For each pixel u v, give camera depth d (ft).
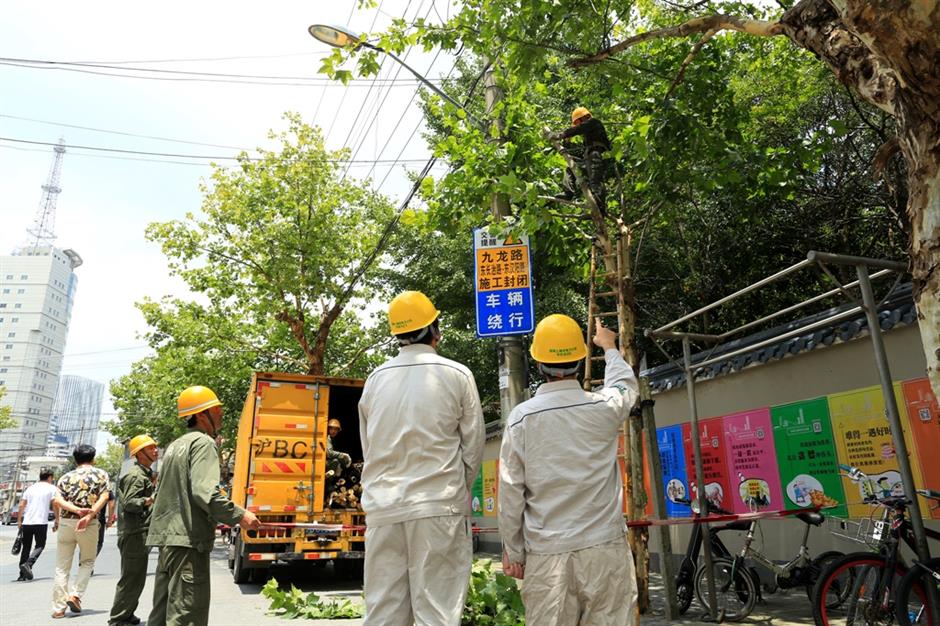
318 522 30.91
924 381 19.81
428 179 25.32
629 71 21.33
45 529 38.01
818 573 19.27
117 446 229.45
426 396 9.43
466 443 9.69
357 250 55.57
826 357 23.00
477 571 20.54
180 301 57.82
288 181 53.31
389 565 8.96
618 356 10.46
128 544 19.54
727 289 40.16
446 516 8.96
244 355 58.34
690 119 20.98
